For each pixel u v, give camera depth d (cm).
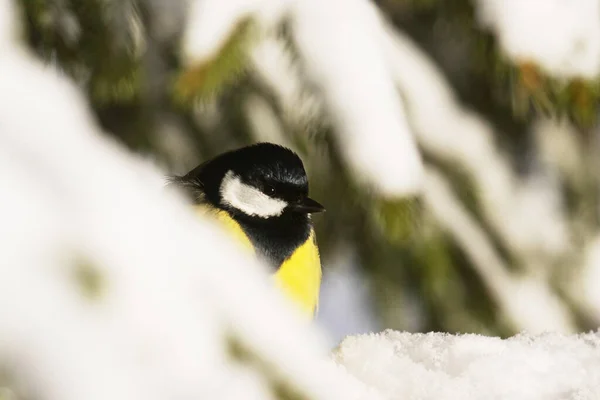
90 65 184
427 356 173
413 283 189
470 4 183
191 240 121
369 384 172
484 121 191
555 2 182
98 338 105
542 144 194
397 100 181
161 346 111
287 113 188
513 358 173
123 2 184
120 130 189
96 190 112
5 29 170
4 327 100
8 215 103
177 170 189
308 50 181
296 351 122
